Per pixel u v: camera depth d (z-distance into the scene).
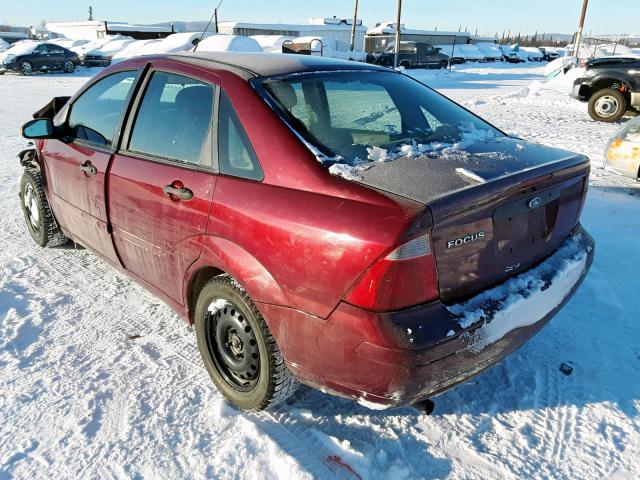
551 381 2.78
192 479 2.20
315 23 40.47
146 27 43.41
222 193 2.38
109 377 2.85
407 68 32.28
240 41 20.59
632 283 3.79
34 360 3.00
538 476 2.22
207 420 2.54
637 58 11.20
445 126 2.84
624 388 2.73
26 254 4.46
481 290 2.18
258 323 2.32
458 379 2.09
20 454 2.33
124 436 2.43
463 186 2.04
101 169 3.20
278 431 2.45
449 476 2.22
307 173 2.16
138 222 2.94
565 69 18.41
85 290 3.83
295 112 2.42
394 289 1.89
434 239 1.93
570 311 3.44
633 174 5.62
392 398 2.01
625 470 2.25
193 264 2.60
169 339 3.21
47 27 49.19
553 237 2.56
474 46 46.25
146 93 3.04
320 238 1.99
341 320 1.98
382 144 2.46
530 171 2.26
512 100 15.24
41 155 4.08
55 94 17.12
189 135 2.68
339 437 2.41
